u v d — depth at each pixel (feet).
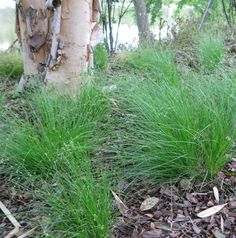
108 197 7.61
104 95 11.23
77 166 8.07
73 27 11.86
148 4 34.42
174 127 8.61
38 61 13.04
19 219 7.81
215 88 10.36
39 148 8.84
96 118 10.42
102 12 27.25
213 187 8.40
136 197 8.31
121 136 9.57
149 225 7.59
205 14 28.07
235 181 8.52
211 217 7.76
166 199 8.21
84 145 9.13
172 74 13.07
